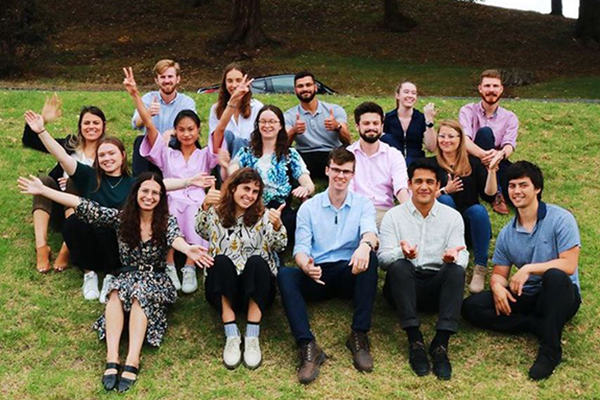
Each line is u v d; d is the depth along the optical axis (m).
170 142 7.34
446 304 5.64
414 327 5.58
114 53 28.02
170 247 6.04
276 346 5.85
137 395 5.27
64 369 5.57
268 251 6.05
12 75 23.62
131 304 5.68
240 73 7.75
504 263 6.05
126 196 6.48
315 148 8.21
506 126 8.02
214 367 5.60
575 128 10.21
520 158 9.34
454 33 31.72
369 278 5.74
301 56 27.80
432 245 6.02
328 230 6.12
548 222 5.85
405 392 5.31
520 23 33.50
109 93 11.62
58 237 7.32
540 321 5.79
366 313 5.68
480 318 5.98
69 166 6.45
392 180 7.01
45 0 33.62
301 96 8.07
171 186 6.71
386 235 6.10
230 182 5.91
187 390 5.35
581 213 8.03
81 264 6.48
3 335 5.88
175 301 6.20
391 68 27.03
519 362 5.65
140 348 5.55
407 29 31.59
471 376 5.50
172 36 29.78
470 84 25.09
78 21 31.89
